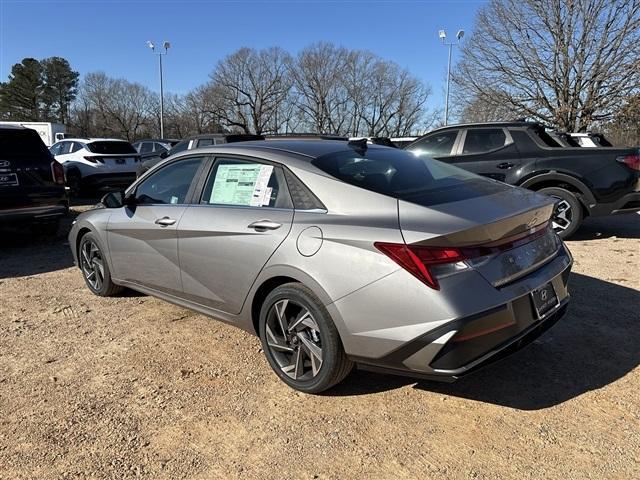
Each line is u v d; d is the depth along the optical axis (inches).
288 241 124.5
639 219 370.0
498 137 296.5
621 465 100.4
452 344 102.9
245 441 111.0
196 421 118.5
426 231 106.1
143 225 168.1
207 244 145.4
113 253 186.4
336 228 117.5
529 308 114.8
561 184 281.6
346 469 101.7
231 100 2452.0
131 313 185.6
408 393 127.7
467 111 1169.4
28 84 2930.6
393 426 114.7
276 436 112.3
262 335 134.9
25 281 229.9
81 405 125.7
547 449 105.7
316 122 2474.2
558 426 113.1
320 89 2407.7
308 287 119.7
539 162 281.1
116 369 143.6
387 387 130.6
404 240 107.0
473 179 144.7
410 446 107.9
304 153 138.6
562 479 97.2
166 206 164.6
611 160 267.6
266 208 135.6
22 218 285.7
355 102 2429.9
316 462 103.9
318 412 120.8
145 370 142.7
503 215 113.0
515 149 289.3
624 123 970.7
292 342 128.0
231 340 161.0
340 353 118.0
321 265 117.2
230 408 123.3
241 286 137.6
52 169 297.3
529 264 117.8
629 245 274.2
